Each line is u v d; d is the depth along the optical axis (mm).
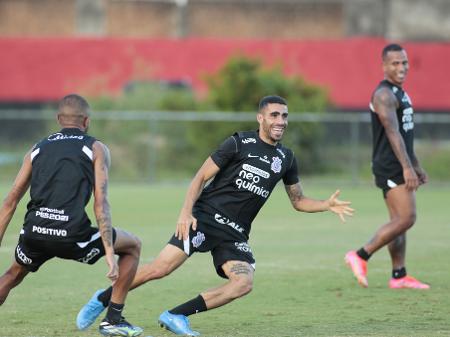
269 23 192125
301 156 108750
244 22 192250
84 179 25797
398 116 38219
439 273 41875
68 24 191625
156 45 164000
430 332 28141
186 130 108750
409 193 37375
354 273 37688
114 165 108562
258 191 28031
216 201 28062
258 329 28781
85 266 43844
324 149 109438
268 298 35062
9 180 109188
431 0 183750
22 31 190750
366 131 111438
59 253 25984
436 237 56594
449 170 106000
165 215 69062
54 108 145500
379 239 37250
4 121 130375
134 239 27094
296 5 191625
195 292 36438
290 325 29484
